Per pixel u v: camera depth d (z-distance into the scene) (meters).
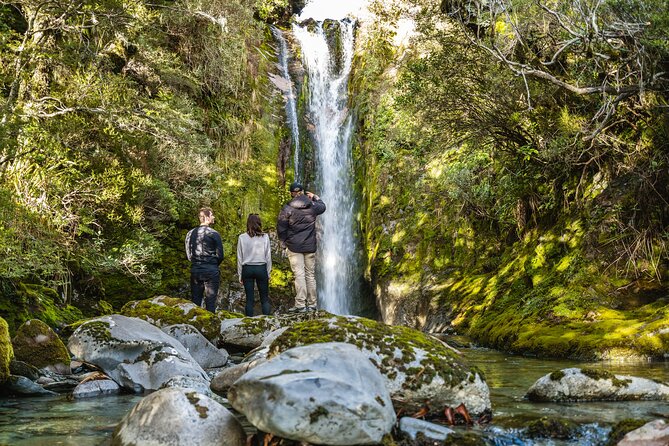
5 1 10.59
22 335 5.88
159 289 13.84
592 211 9.45
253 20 17.52
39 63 11.09
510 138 10.71
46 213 9.59
